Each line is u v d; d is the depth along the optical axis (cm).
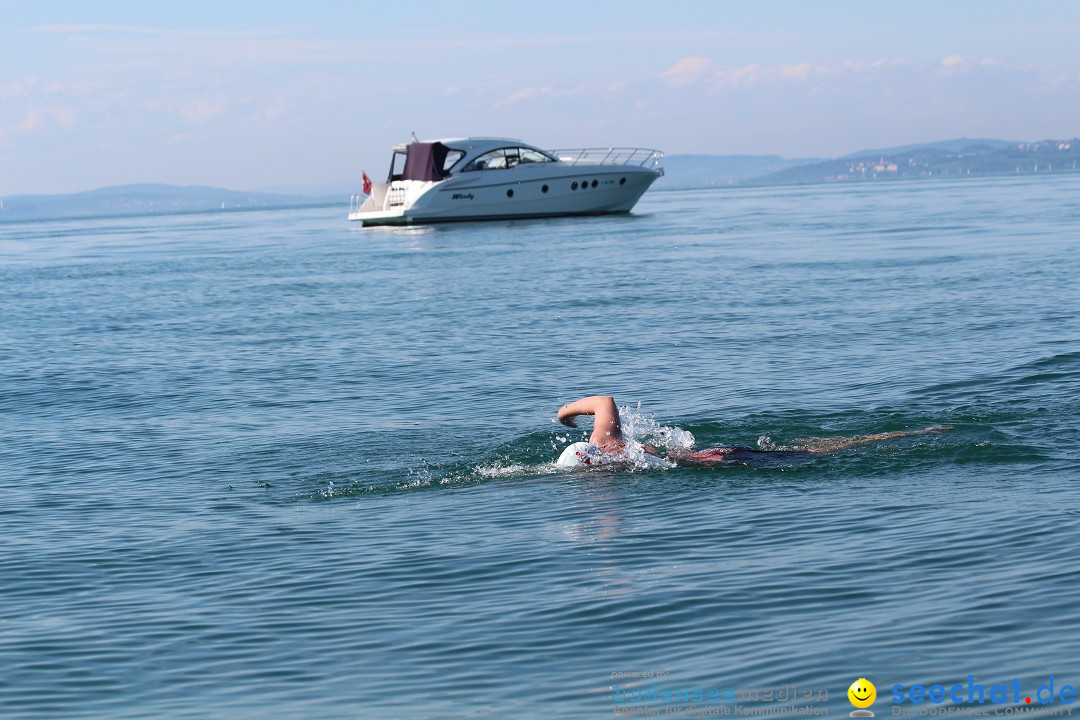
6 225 15150
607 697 513
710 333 1823
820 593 631
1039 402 1172
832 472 926
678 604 627
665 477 935
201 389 1518
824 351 1588
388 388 1466
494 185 5694
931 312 1930
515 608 637
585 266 3253
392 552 763
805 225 5009
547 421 1214
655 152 6078
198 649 604
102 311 2589
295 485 984
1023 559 668
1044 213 4972
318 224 8762
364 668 565
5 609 684
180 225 10600
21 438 1241
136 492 982
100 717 526
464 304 2439
